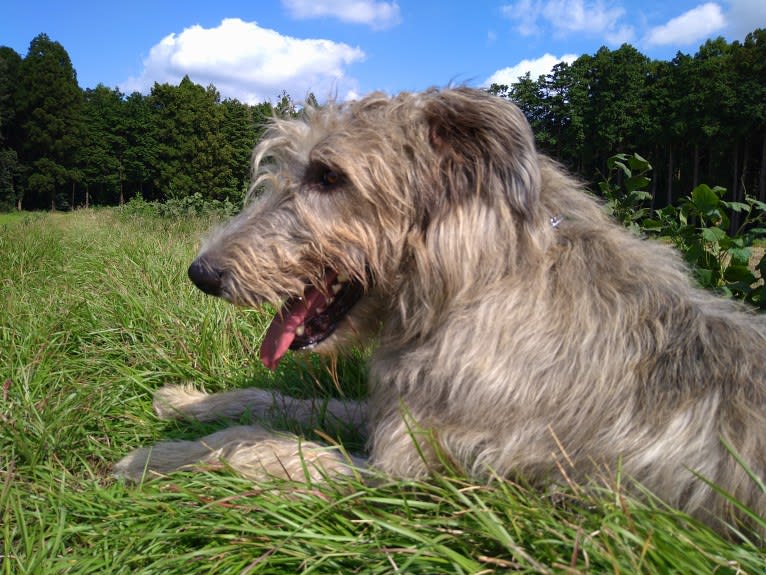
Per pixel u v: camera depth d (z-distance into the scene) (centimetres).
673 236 112
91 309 126
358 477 59
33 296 151
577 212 67
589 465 55
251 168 80
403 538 50
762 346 56
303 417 84
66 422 78
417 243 63
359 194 64
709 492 51
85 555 54
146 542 55
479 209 61
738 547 46
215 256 66
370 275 67
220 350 107
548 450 57
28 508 62
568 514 51
